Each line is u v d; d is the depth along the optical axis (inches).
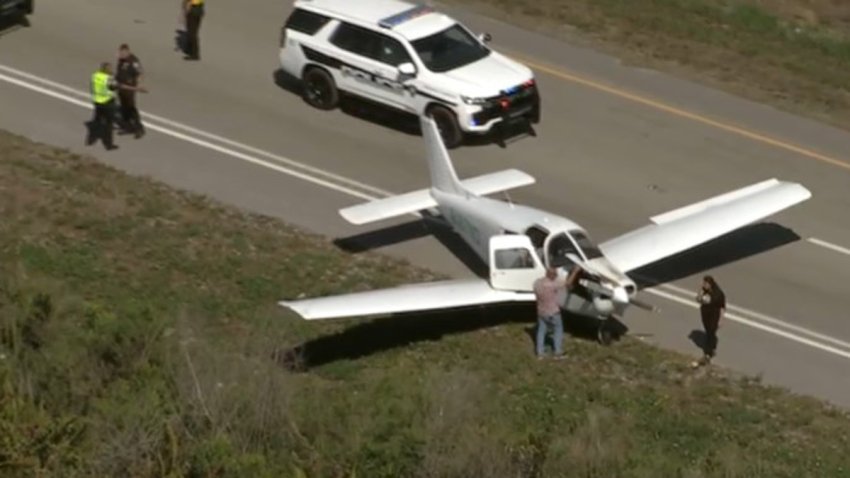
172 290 4247.0
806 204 5019.7
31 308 3666.3
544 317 4062.5
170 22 5762.8
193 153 4955.7
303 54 5241.1
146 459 3011.8
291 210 4709.6
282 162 4953.3
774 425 3919.8
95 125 5032.0
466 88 5012.3
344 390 3843.5
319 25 5221.5
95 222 4525.1
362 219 4379.9
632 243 4409.5
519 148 5147.6
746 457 3673.7
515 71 5142.7
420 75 5059.1
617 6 6220.5
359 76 5157.5
